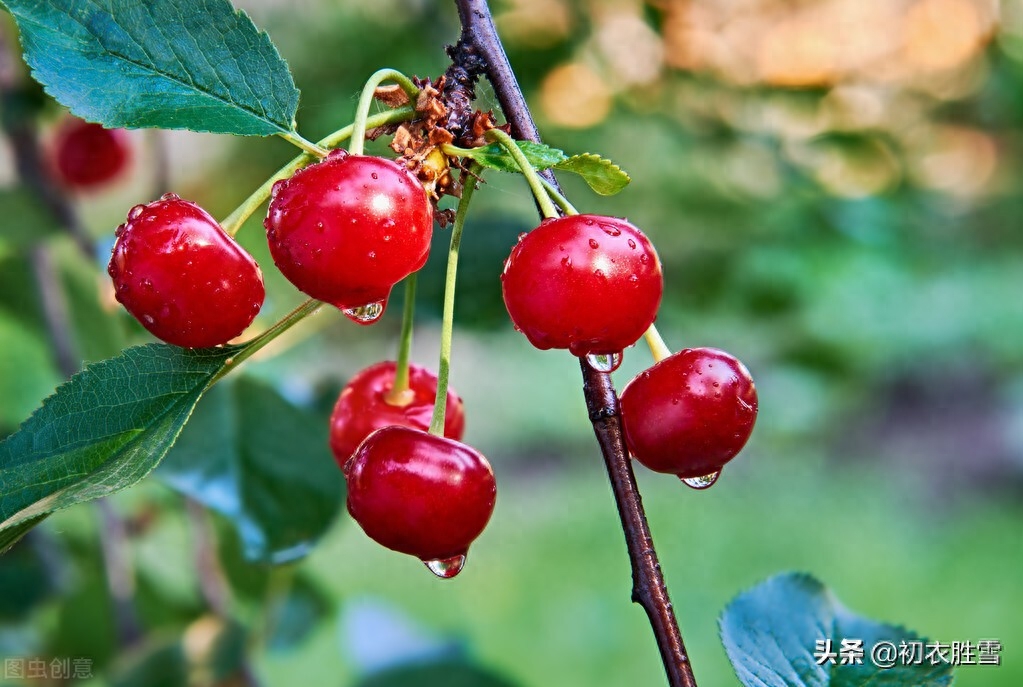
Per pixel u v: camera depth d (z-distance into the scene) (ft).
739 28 2.55
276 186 1.01
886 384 6.54
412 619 1.78
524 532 5.33
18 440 1.02
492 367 6.79
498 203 2.40
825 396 2.77
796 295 2.36
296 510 1.37
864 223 2.48
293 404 1.40
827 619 1.12
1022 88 2.83
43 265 1.76
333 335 4.59
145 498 1.94
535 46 2.30
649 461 1.06
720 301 2.40
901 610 4.41
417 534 1.05
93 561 1.94
